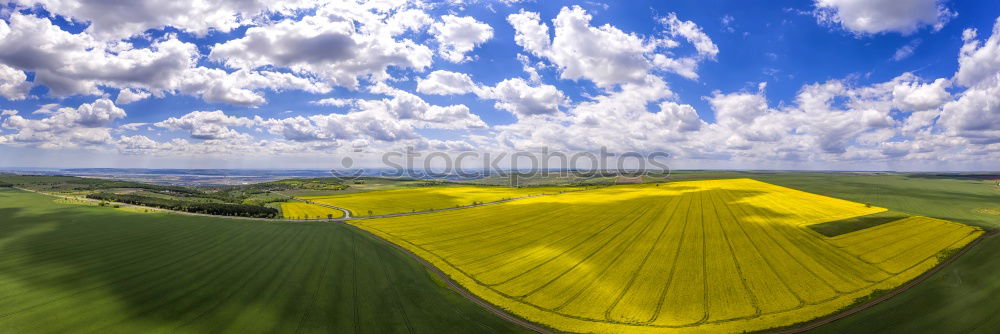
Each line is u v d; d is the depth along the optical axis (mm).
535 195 133500
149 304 31297
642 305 37281
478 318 35000
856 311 33344
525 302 39000
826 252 49312
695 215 77438
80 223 61844
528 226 75125
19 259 40531
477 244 61812
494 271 48312
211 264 43500
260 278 39938
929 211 73438
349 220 87188
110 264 40500
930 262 43250
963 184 137625
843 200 92312
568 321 34750
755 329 31719
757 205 86125
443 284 44125
